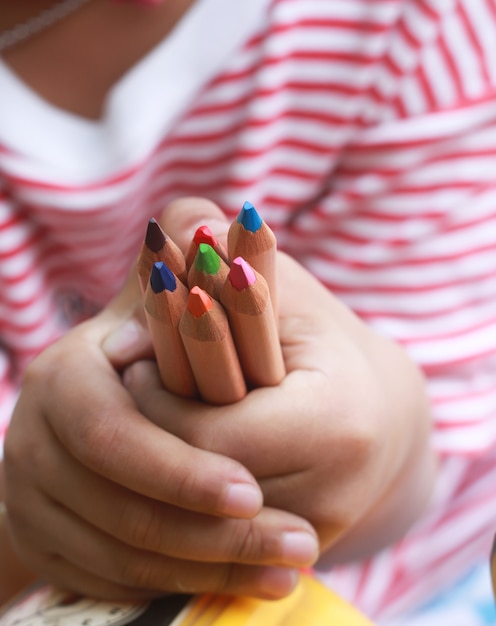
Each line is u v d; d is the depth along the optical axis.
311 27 0.39
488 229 0.40
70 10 0.36
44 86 0.38
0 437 0.39
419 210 0.40
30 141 0.38
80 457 0.25
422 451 0.31
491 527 0.45
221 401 0.26
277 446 0.25
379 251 0.40
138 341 0.27
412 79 0.40
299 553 0.25
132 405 0.26
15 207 0.40
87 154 0.39
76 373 0.26
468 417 0.39
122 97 0.38
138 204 0.41
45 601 0.27
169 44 0.38
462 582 0.45
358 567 0.42
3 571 0.30
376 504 0.30
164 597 0.26
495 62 0.40
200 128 0.40
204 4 0.37
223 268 0.24
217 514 0.25
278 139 0.41
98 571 0.26
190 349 0.24
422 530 0.43
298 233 0.42
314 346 0.27
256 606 0.26
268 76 0.38
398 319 0.40
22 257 0.40
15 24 0.37
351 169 0.41
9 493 0.27
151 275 0.24
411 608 0.44
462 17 0.39
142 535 0.25
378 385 0.27
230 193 0.41
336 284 0.40
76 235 0.41
